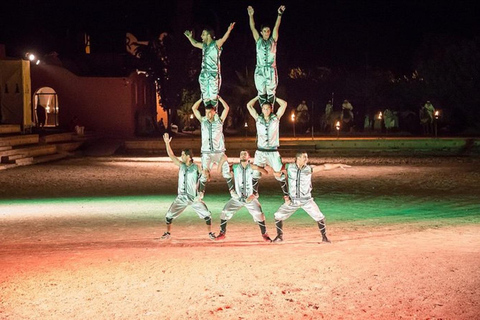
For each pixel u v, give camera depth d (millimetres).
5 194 22078
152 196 21250
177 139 42469
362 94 54156
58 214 17203
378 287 8641
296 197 12258
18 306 8047
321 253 10984
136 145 41438
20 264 10383
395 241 12320
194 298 8273
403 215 16531
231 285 8867
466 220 15391
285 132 50844
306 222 15539
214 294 8445
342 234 13516
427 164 32375
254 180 12672
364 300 8078
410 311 7617
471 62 48781
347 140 39719
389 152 38844
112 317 7586
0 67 36812
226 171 12703
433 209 17625
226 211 12812
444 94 49469
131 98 47312
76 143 39938
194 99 51031
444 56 51219
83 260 10625
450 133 47594
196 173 12922
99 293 8570
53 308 7945
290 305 7934
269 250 11398
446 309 7652
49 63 46750
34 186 24281
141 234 13906
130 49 55062
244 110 51125
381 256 10586
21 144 34938
